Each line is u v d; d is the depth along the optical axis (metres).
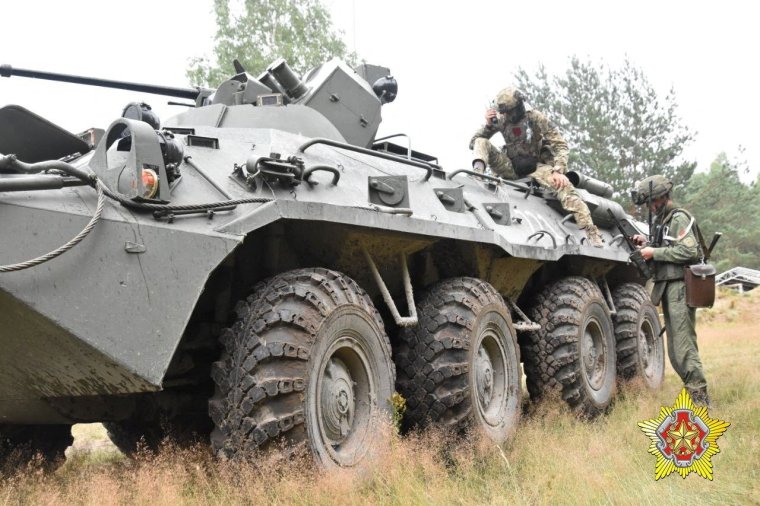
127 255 3.64
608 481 4.45
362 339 4.74
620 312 8.88
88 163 4.21
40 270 3.37
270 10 20.94
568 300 7.48
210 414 4.16
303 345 4.18
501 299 6.19
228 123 5.96
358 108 7.05
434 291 5.84
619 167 30.03
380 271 5.51
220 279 4.69
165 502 3.86
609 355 8.05
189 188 4.18
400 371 5.56
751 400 6.91
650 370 9.21
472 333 5.63
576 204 8.18
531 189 8.09
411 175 6.11
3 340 3.67
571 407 7.27
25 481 4.61
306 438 4.10
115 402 4.68
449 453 5.30
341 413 4.55
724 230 42.31
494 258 6.58
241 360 4.15
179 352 4.64
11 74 6.50
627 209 28.98
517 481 4.76
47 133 4.75
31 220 3.43
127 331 3.56
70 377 3.85
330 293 4.49
